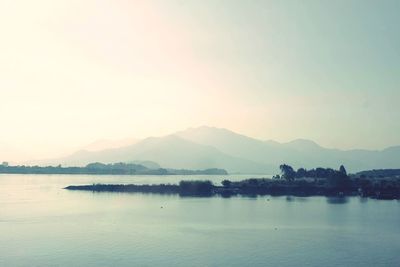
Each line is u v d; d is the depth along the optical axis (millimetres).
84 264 91562
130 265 91000
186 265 91438
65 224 144875
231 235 125125
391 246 110312
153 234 126125
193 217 163625
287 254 101312
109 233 127562
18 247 107188
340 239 119062
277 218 160750
